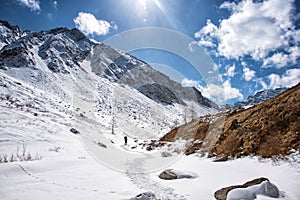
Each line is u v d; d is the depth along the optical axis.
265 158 7.27
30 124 16.05
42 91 56.81
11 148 9.88
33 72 75.62
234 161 8.05
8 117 16.28
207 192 5.08
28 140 11.80
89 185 5.46
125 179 6.30
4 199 4.18
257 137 8.63
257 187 4.51
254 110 11.20
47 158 8.55
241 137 9.45
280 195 4.45
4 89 33.59
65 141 13.78
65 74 89.56
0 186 4.88
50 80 74.62
